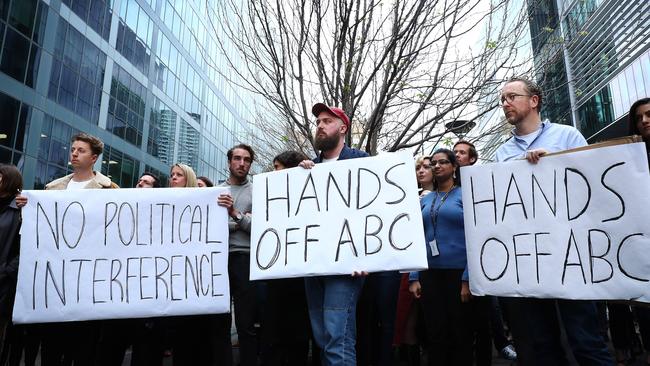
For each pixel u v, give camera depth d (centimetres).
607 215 224
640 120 296
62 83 1894
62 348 333
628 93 1542
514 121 279
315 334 286
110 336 329
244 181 392
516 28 484
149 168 2581
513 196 253
